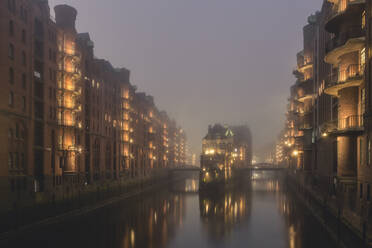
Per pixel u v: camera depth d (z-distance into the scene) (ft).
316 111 199.41
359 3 96.53
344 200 113.50
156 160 430.61
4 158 131.54
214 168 337.52
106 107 261.65
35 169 161.07
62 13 196.44
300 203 205.98
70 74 192.34
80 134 206.18
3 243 112.57
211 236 131.34
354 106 105.19
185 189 349.61
